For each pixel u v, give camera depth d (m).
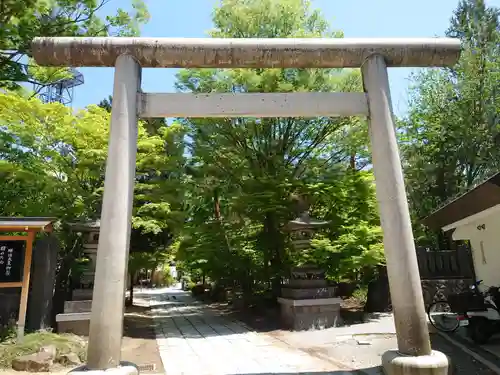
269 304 15.05
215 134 14.66
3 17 9.55
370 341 8.90
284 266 13.52
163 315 16.38
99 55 6.05
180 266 25.84
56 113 11.38
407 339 5.17
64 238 11.34
